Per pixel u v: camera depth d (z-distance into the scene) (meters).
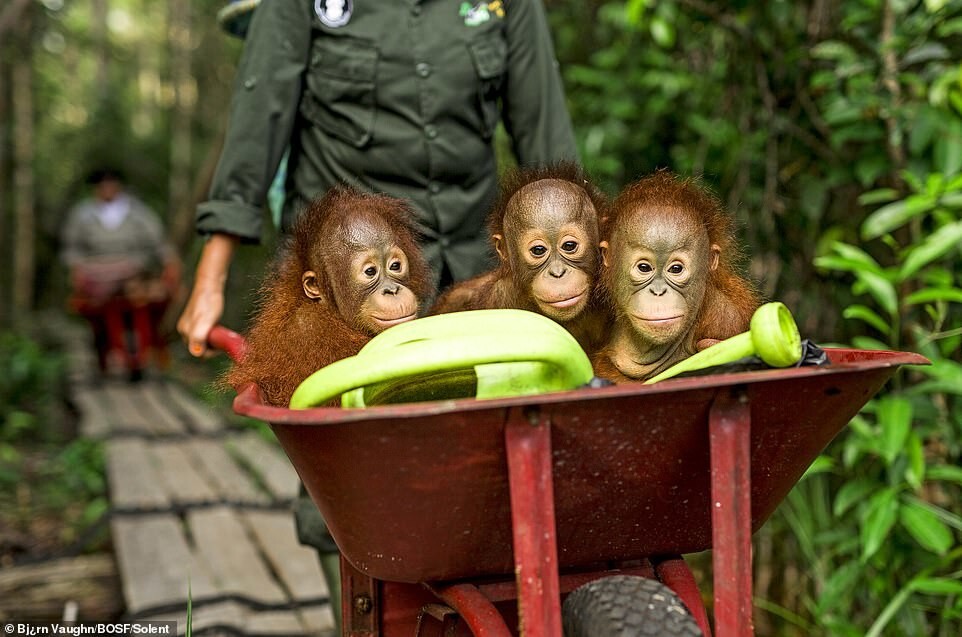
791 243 4.29
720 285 2.50
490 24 3.09
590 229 2.44
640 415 1.84
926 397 3.66
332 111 3.07
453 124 3.07
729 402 1.85
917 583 3.19
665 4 4.34
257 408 1.80
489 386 1.96
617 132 5.18
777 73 4.19
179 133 18.06
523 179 2.59
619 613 1.80
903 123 3.58
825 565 3.95
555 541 1.80
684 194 2.38
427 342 1.89
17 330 15.64
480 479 1.86
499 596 2.10
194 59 19.08
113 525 5.33
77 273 10.87
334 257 2.46
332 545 2.94
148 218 11.18
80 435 8.38
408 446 1.78
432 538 1.93
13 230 19.50
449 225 3.08
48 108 19.92
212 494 5.98
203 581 4.46
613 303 2.40
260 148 3.04
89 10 21.95
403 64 3.02
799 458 2.04
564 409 1.79
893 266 4.04
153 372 11.88
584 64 5.65
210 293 3.05
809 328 4.23
